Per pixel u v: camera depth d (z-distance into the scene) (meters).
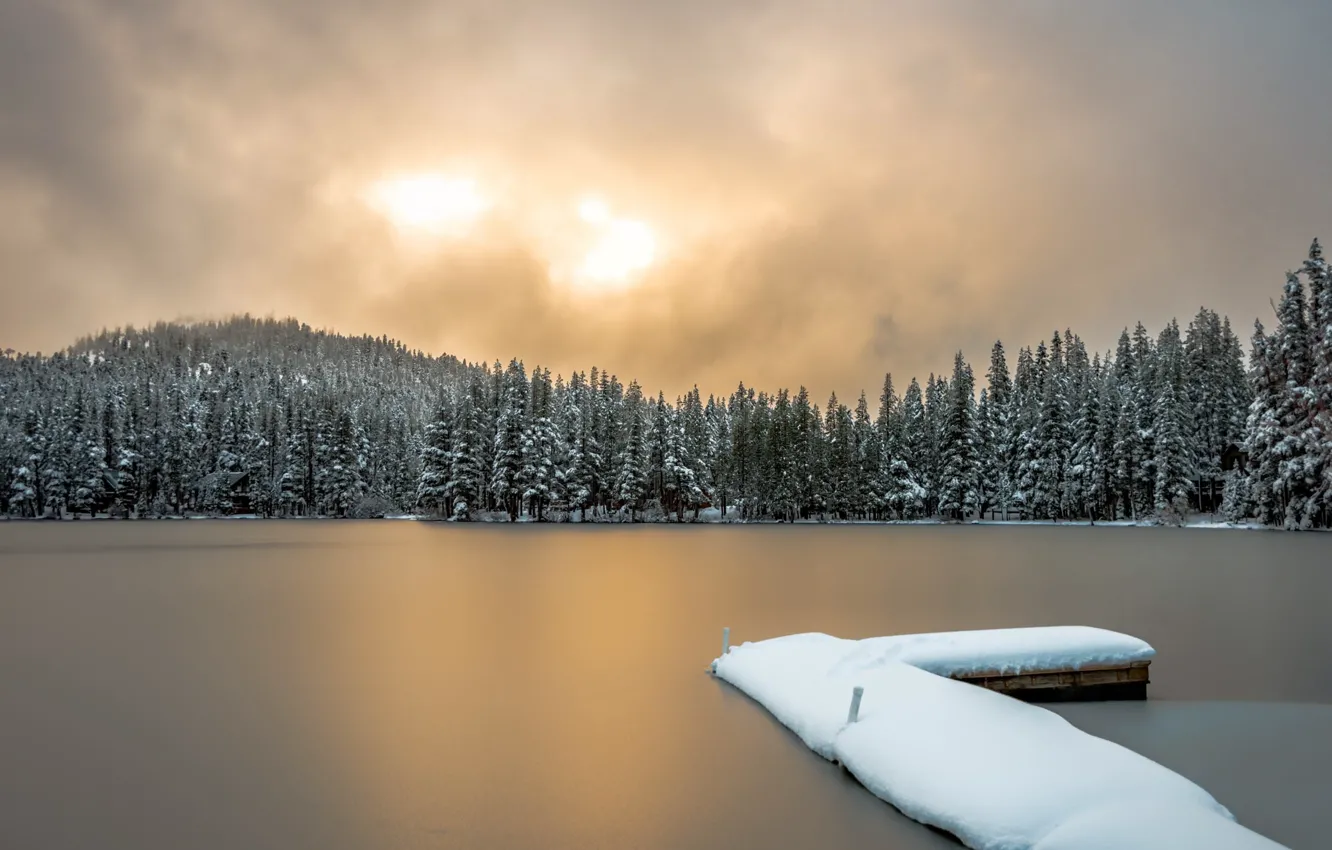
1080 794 7.04
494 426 90.50
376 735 10.42
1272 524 62.19
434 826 7.63
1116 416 77.56
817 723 10.23
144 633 17.66
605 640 16.88
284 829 7.52
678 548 46.16
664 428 88.88
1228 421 75.62
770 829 7.63
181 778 8.85
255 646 16.17
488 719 11.17
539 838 7.40
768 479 92.62
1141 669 12.61
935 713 9.32
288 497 97.38
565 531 66.69
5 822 7.64
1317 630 18.36
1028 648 12.29
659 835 7.47
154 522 83.94
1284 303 61.06
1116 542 50.44
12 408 103.88
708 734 10.58
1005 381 93.19
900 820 7.87
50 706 11.76
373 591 25.28
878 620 19.41
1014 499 83.38
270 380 135.12
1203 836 6.06
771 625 18.66
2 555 40.03
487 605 22.02
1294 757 9.91
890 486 90.19
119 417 98.44
